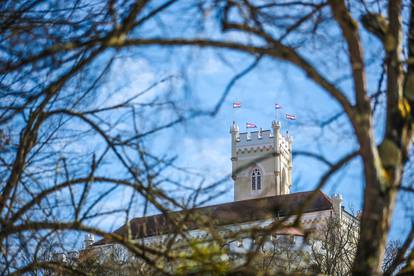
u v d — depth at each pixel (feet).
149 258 44.39
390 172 37.91
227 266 41.86
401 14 41.11
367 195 36.47
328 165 37.27
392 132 38.78
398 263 43.52
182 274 41.27
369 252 36.81
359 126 35.50
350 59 36.50
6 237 44.32
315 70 35.94
